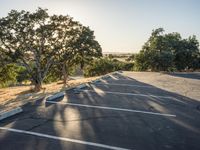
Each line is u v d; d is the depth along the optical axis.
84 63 40.03
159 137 7.55
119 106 11.34
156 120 9.23
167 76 24.95
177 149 6.72
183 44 44.12
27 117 9.59
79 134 7.76
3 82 39.91
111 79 22.00
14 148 6.80
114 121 9.08
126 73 28.77
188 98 13.28
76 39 36.41
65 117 9.57
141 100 12.70
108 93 14.59
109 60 75.94
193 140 7.34
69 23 36.00
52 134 7.78
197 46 44.47
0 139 7.45
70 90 15.44
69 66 40.22
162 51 41.00
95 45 37.22
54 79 47.81
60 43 36.19
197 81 20.72
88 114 9.98
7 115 9.65
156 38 41.53
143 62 42.00
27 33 33.91
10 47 33.91
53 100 12.52
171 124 8.78
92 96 13.62
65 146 6.88
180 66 45.03
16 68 38.62
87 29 37.09
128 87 17.02
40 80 34.75
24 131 8.07
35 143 7.11
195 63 45.03
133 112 10.32
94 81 20.00
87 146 6.87
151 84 18.67
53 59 36.84
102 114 9.99
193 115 9.94
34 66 36.12
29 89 34.12
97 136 7.60
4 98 22.61
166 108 11.03
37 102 12.02
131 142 7.16
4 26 33.03
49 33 34.44
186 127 8.48
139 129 8.23
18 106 11.28
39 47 35.06
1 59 34.25
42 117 9.57
